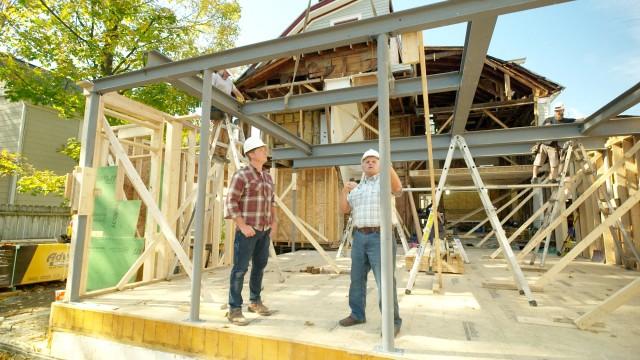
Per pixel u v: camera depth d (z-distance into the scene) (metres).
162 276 4.77
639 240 5.82
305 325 2.67
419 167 11.78
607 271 5.27
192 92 4.09
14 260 6.11
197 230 2.94
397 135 12.57
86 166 3.68
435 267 5.25
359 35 2.71
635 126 4.85
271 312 3.03
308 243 9.88
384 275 2.20
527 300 3.47
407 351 2.12
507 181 11.09
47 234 9.18
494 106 9.59
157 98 8.28
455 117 4.42
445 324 2.69
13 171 8.24
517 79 9.58
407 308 3.18
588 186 5.32
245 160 4.66
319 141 11.29
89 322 3.16
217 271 5.62
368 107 11.93
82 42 7.30
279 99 4.77
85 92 3.84
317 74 11.06
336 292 3.90
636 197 3.63
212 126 5.43
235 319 2.70
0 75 6.70
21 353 3.46
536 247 5.80
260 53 3.15
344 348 2.17
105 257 4.45
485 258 6.98
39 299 5.67
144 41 7.71
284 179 10.47
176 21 8.09
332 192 9.95
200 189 3.03
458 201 15.90
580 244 3.79
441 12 2.51
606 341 2.31
